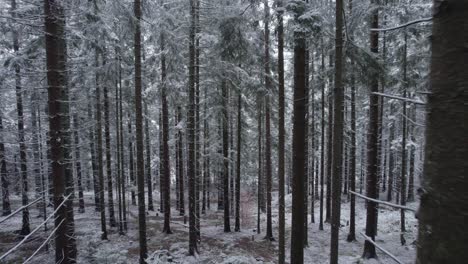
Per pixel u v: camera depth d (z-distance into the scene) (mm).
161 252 13023
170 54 14078
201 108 19062
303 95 7926
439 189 1230
